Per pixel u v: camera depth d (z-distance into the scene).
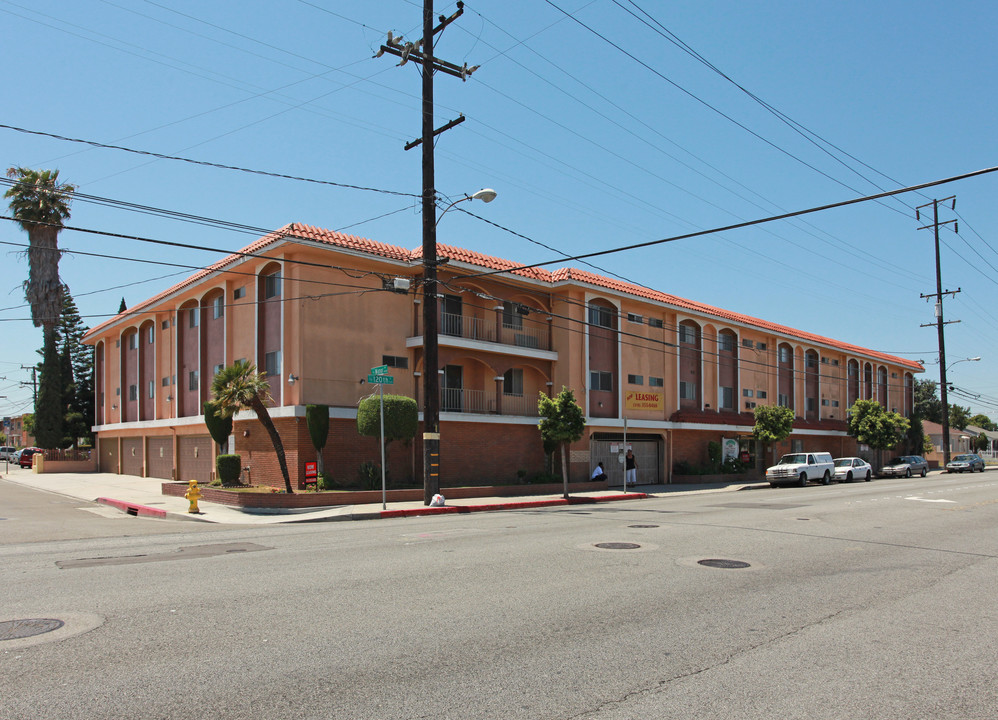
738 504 21.73
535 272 30.28
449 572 9.06
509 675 5.22
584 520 16.33
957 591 8.46
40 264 38.72
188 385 31.12
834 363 51.47
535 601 7.50
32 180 38.19
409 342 26.38
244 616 6.74
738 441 40.12
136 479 34.81
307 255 23.95
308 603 7.29
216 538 12.98
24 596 7.54
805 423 45.78
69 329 53.41
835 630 6.64
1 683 4.91
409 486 23.88
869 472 40.75
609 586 8.30
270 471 24.47
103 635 6.06
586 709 4.61
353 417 23.97
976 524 15.77
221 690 4.82
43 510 21.12
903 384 61.31
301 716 4.41
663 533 13.43
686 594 7.98
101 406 43.19
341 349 24.50
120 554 10.80
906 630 6.68
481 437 27.77
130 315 34.56
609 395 32.69
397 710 4.53
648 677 5.25
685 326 37.59
